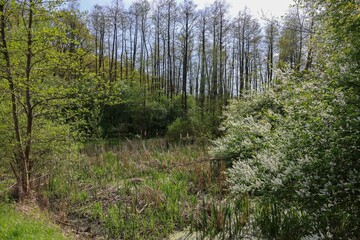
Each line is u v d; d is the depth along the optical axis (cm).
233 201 570
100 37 2712
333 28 392
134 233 512
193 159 967
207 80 2453
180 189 700
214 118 1711
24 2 633
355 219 325
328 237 353
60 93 720
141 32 2822
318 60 487
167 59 2922
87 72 801
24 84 685
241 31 2570
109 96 815
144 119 2152
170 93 2770
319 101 363
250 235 466
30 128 731
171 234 514
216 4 2533
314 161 334
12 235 436
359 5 357
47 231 474
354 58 347
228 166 763
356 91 335
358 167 322
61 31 693
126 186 764
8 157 722
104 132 1986
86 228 562
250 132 629
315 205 344
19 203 650
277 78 591
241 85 2438
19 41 669
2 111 750
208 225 511
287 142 394
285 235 414
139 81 2627
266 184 389
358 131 297
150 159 1039
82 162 1014
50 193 772
